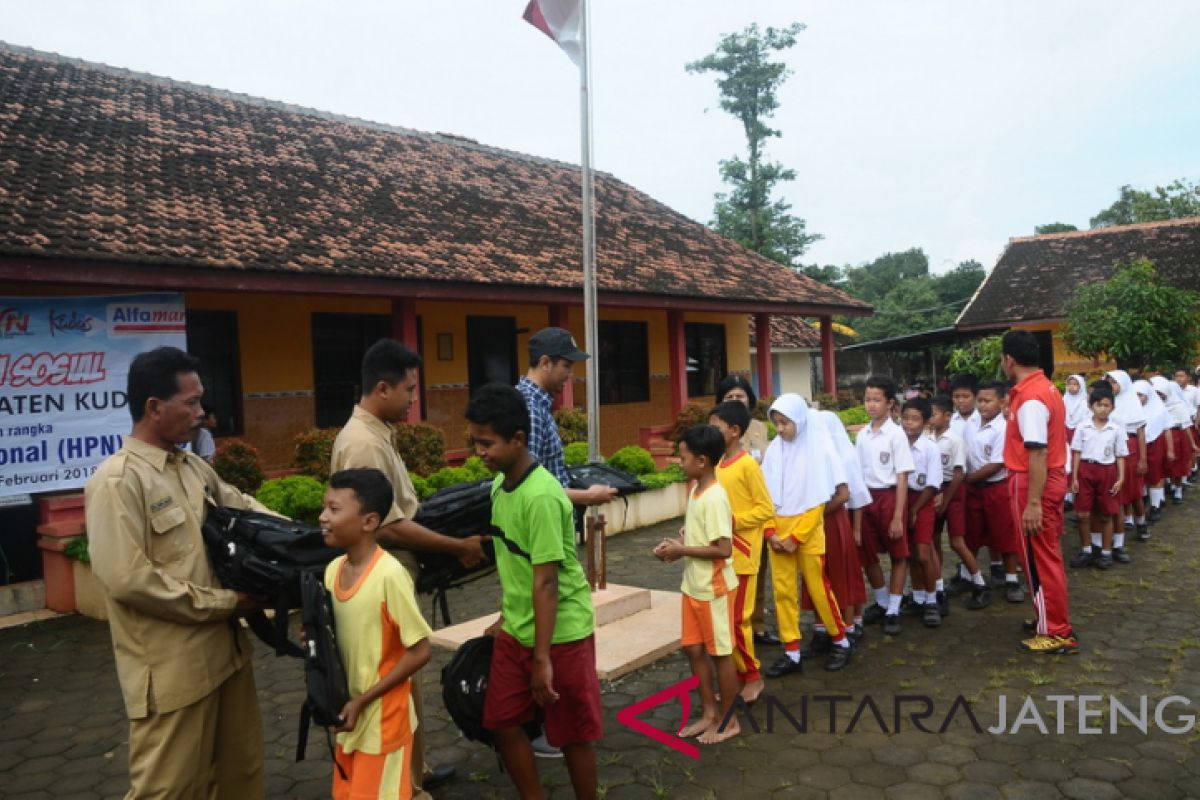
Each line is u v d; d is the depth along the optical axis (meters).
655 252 14.95
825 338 17.91
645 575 7.57
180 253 7.54
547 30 6.84
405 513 3.30
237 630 2.92
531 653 3.05
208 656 2.75
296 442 8.84
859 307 17.73
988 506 6.33
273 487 7.31
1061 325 20.22
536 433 3.80
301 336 10.79
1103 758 3.80
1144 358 18.55
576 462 10.05
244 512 2.93
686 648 4.24
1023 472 5.21
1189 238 23.23
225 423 10.05
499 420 2.96
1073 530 9.03
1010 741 4.00
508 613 3.10
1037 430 5.05
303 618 2.69
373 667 2.80
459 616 6.43
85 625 6.45
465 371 12.83
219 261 7.72
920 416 5.72
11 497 7.49
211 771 2.83
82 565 6.61
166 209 8.48
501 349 13.41
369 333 11.62
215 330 10.02
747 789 3.63
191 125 11.34
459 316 12.75
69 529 6.74
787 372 21.61
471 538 3.36
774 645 5.59
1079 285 20.12
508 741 3.10
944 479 6.26
